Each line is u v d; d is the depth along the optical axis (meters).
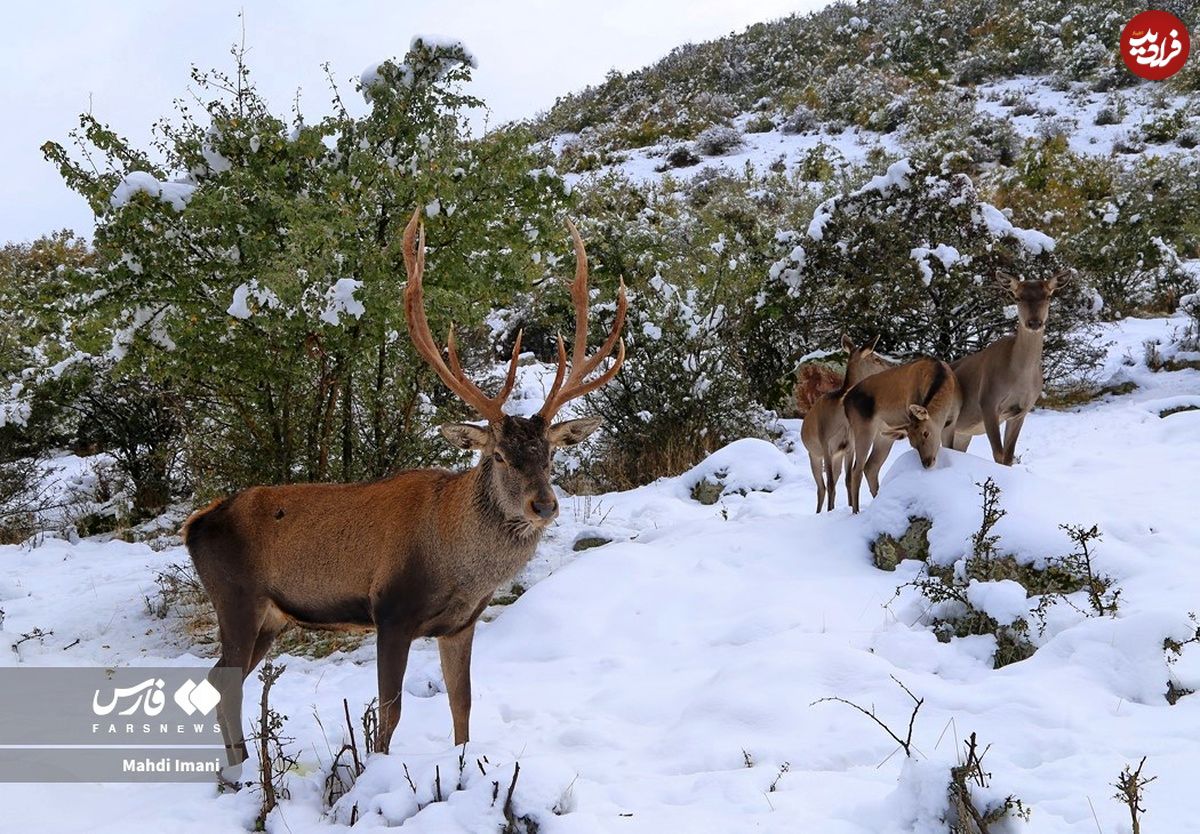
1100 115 26.50
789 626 6.04
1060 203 19.16
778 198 21.95
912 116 27.19
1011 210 18.66
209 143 8.13
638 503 9.94
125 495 12.12
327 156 8.45
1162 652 4.80
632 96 37.44
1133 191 18.92
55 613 7.91
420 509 4.67
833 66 34.84
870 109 28.98
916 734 4.44
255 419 8.47
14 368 13.41
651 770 4.44
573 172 29.56
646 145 31.42
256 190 7.75
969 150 24.36
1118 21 31.58
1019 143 24.72
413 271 4.70
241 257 7.80
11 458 12.55
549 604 6.88
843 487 9.70
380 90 8.41
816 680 5.09
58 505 12.21
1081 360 12.90
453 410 9.05
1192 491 7.64
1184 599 5.54
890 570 6.81
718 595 6.75
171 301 7.71
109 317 7.54
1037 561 6.18
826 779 4.07
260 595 4.96
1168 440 9.84
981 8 35.44
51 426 12.62
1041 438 10.84
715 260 13.82
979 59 31.47
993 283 12.36
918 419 7.10
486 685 5.91
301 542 4.84
